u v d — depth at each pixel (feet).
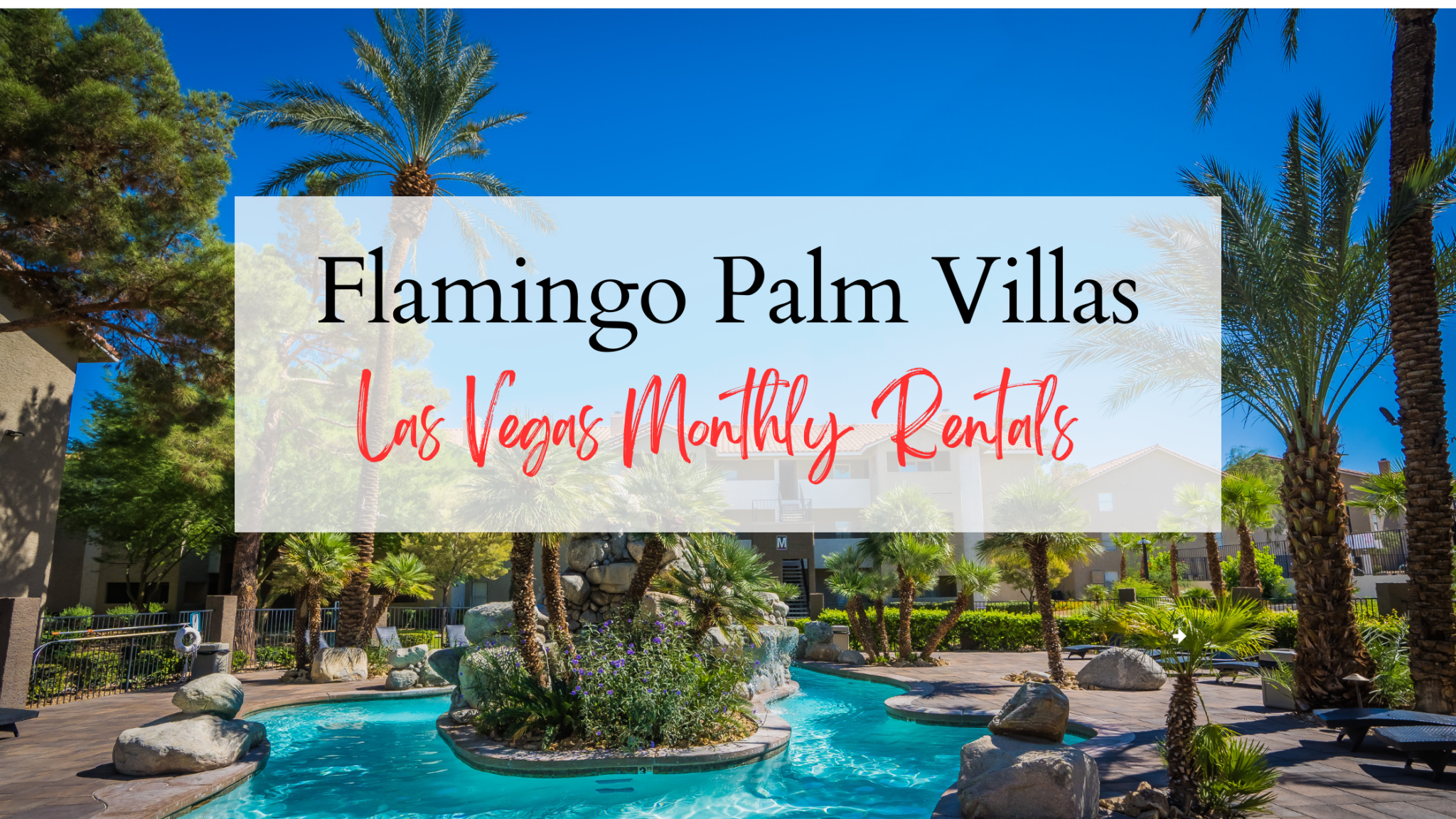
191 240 56.65
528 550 38.63
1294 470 42.34
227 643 63.57
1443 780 26.89
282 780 31.99
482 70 71.41
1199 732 24.22
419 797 29.50
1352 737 31.81
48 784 28.02
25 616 44.24
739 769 33.04
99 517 98.07
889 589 75.72
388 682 56.18
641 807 28.35
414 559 71.10
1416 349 38.60
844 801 29.19
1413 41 40.45
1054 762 23.62
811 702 53.52
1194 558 127.24
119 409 98.73
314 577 63.16
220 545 119.96
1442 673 36.29
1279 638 71.15
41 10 50.88
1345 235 41.16
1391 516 76.33
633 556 50.47
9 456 57.82
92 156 48.57
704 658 40.06
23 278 51.26
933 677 62.59
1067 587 140.87
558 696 34.96
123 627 59.88
